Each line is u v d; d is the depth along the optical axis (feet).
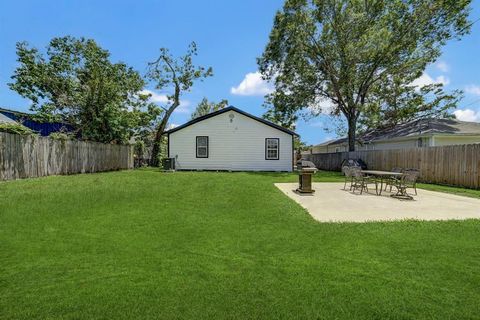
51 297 7.67
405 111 70.33
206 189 28.22
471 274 9.23
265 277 9.00
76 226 14.47
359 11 58.18
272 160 57.41
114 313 7.00
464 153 33.27
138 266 9.73
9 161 31.45
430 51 59.00
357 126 81.20
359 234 13.67
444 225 15.35
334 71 64.03
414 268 9.70
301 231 14.17
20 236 12.73
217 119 57.41
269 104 73.15
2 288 8.13
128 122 59.16
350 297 7.83
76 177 37.40
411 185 30.99
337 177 48.85
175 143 57.82
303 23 59.47
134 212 17.75
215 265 9.89
